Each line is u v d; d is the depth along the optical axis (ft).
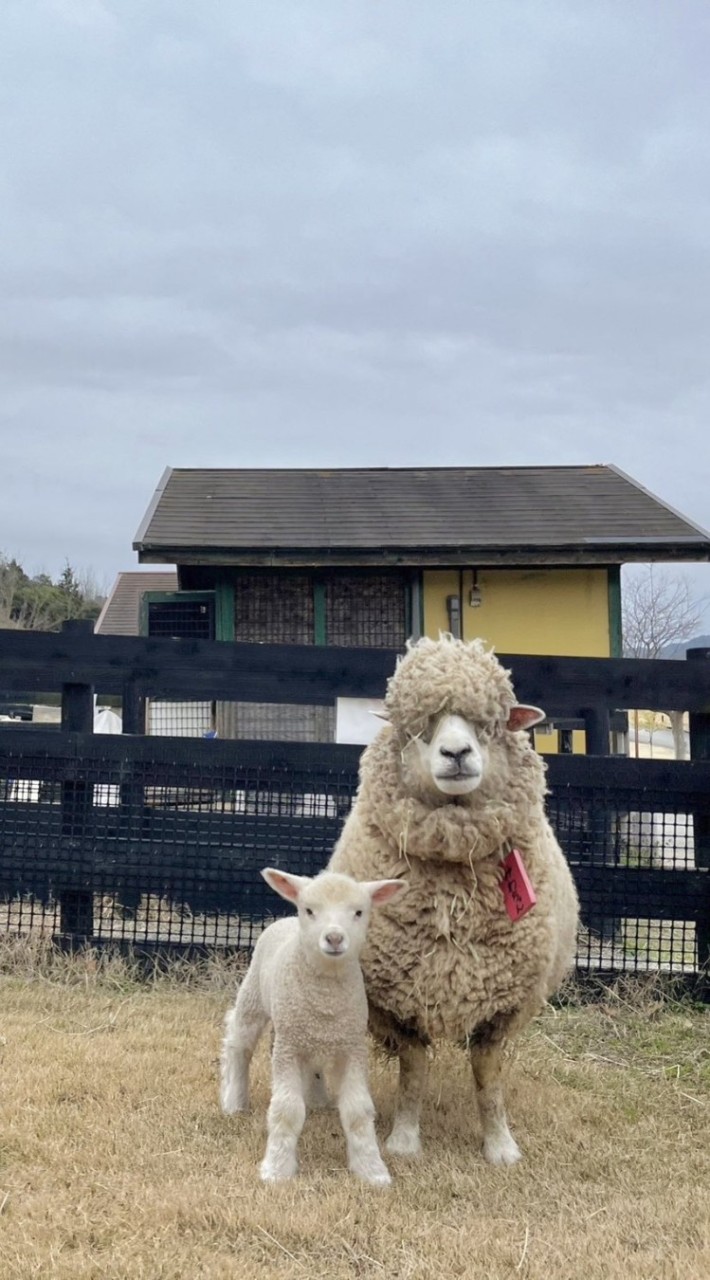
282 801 23.11
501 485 56.70
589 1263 11.02
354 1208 12.11
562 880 16.03
